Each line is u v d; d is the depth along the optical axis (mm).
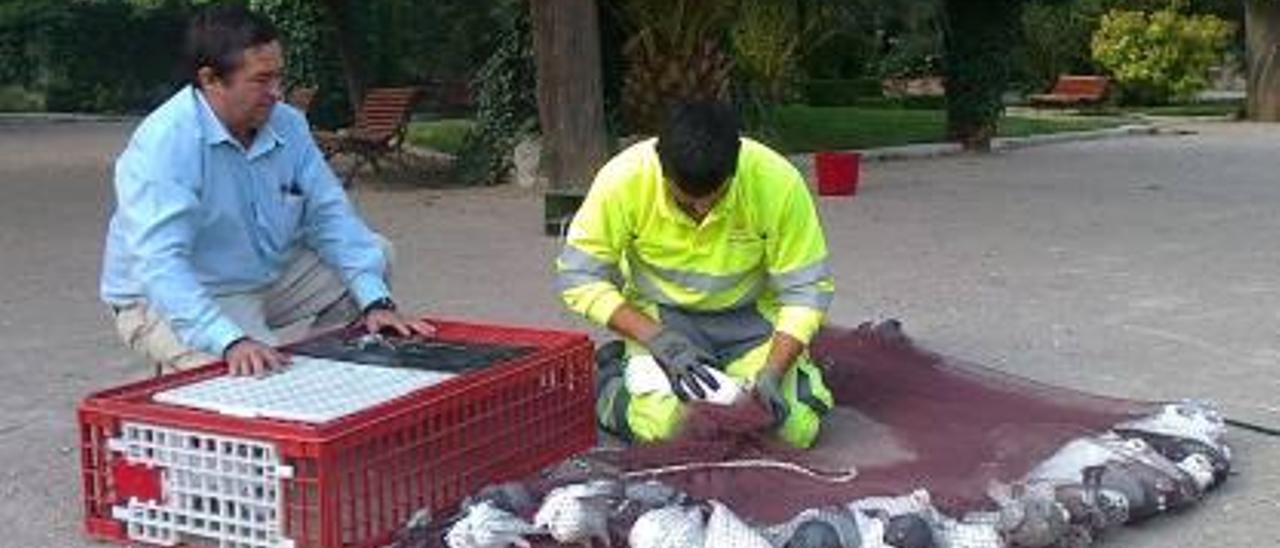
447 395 4234
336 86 22484
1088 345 6934
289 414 4004
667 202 4766
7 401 6250
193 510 4148
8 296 9000
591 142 14172
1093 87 29844
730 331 5020
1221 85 35500
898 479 4301
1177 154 18875
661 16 16000
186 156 4613
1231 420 5512
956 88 19438
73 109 32562
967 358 6652
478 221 12367
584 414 4859
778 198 4754
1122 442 4645
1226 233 10992
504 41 15805
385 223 12312
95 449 4301
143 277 4562
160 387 4363
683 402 4652
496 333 4930
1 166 19016
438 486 4254
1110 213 12375
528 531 3930
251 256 4898
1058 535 4004
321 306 5141
